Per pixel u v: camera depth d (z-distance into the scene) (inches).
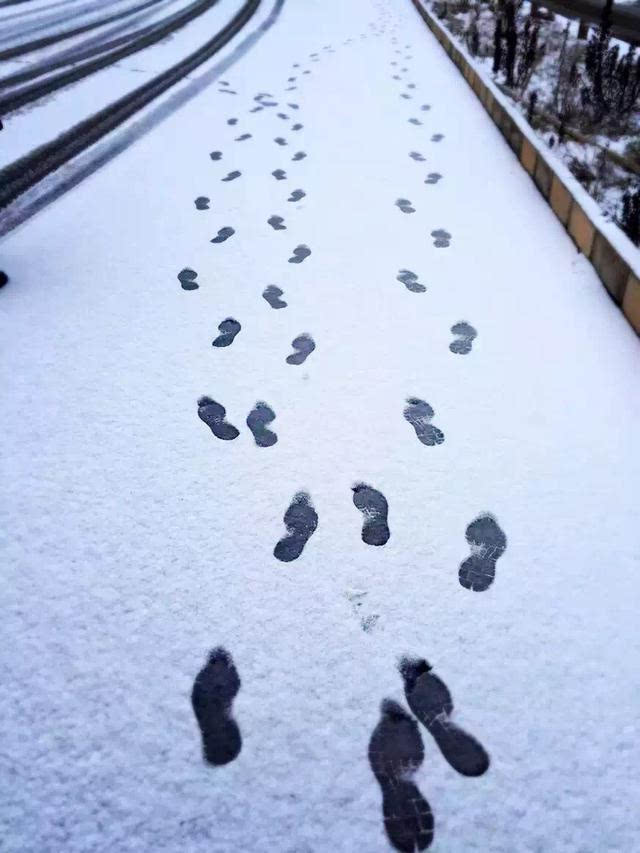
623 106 207.8
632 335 103.0
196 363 99.9
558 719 55.9
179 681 59.3
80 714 57.1
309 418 88.8
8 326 109.0
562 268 122.6
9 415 90.2
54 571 69.2
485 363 98.7
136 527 73.9
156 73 269.9
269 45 323.3
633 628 62.7
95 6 428.8
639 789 51.5
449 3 390.6
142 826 50.0
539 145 156.1
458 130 197.5
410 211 148.6
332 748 54.2
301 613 64.6
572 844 48.5
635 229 132.4
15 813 50.9
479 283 120.0
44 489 78.8
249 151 187.9
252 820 50.1
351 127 205.0
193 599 66.1
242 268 126.6
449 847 48.3
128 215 150.0
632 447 82.8
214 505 76.4
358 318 110.3
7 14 407.5
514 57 242.1
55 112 223.3
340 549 70.9
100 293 118.7
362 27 362.3
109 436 86.4
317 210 150.3
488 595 65.9
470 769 52.6
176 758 53.9
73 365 99.8
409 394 92.7
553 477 79.0
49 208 153.7
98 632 63.4
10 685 59.2
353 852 48.2
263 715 56.6
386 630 62.9
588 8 379.2
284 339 105.2
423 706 56.8
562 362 98.5
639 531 72.1
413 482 78.8
